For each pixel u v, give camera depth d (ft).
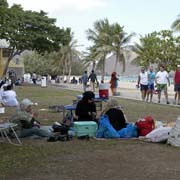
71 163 30.40
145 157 32.55
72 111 50.06
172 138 37.50
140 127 41.52
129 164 30.12
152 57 189.16
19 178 26.18
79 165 29.78
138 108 73.67
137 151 34.88
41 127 44.42
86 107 44.80
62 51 333.42
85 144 37.83
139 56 234.99
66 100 91.40
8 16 72.74
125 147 36.63
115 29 247.50
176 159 31.86
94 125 41.70
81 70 377.09
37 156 32.60
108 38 246.88
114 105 42.63
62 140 39.47
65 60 342.44
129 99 98.43
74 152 34.27
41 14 188.44
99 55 247.29
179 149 35.83
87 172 27.73
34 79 237.25
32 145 36.96
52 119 55.42
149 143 38.78
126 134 41.27
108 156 32.83
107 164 30.12
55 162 30.68
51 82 279.90
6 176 26.66
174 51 185.78
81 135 41.01
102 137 41.32
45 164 30.01
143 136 41.09
